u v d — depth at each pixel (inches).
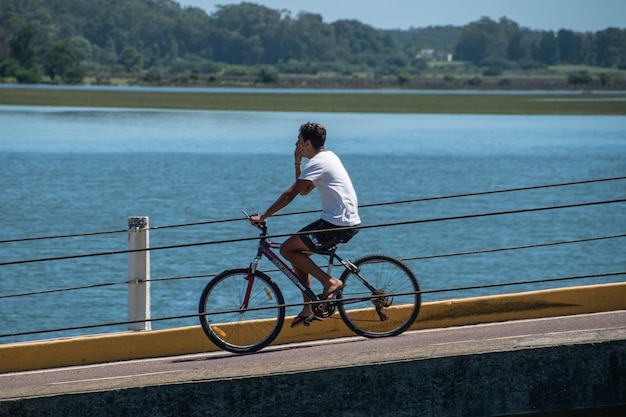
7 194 3513.8
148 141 6230.3
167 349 998.4
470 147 6092.5
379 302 942.4
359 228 924.0
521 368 826.2
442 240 2657.5
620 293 1046.4
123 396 812.6
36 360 976.9
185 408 816.9
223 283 965.8
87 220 2925.7
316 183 917.8
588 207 3351.4
